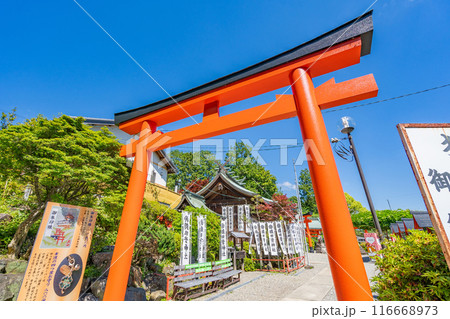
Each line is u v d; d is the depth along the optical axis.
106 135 5.63
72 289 3.84
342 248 1.92
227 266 8.31
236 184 16.94
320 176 2.23
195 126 3.67
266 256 12.26
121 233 3.47
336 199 2.10
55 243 3.75
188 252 6.80
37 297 3.40
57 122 4.70
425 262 2.49
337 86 2.68
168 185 25.33
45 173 4.23
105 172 4.83
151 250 7.12
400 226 14.82
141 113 4.33
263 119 3.08
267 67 3.13
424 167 1.85
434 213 1.71
